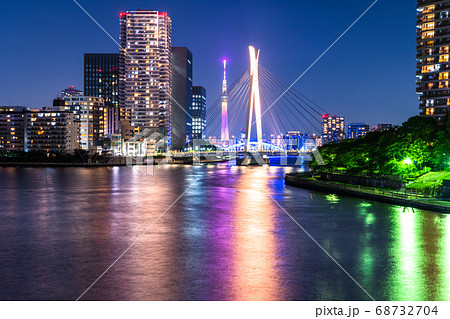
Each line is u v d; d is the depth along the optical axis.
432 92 149.62
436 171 88.62
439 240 42.47
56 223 54.69
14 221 56.47
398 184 84.81
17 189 107.00
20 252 38.06
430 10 150.38
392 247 39.47
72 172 190.75
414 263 33.62
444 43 146.50
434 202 64.31
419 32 155.38
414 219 55.16
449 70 145.00
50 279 29.73
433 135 91.00
